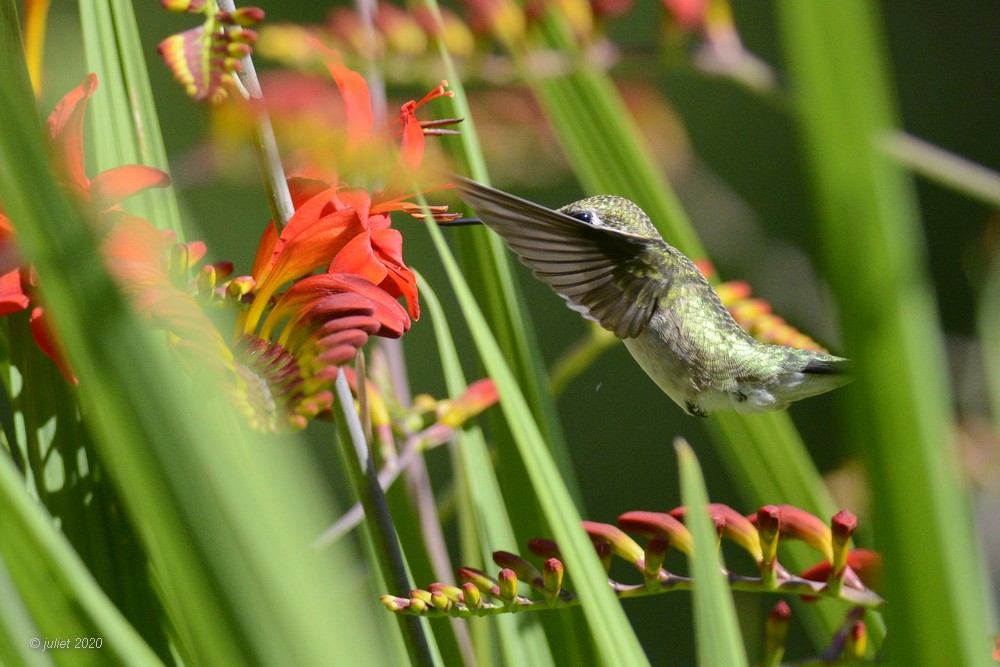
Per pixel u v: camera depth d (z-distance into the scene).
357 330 2.38
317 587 1.70
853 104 1.70
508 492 2.46
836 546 2.39
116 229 2.38
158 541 1.71
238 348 2.38
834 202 1.73
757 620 2.50
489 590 2.39
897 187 1.73
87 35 2.43
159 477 1.67
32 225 1.64
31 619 2.03
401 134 2.41
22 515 2.01
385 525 2.39
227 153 2.53
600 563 2.39
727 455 2.50
